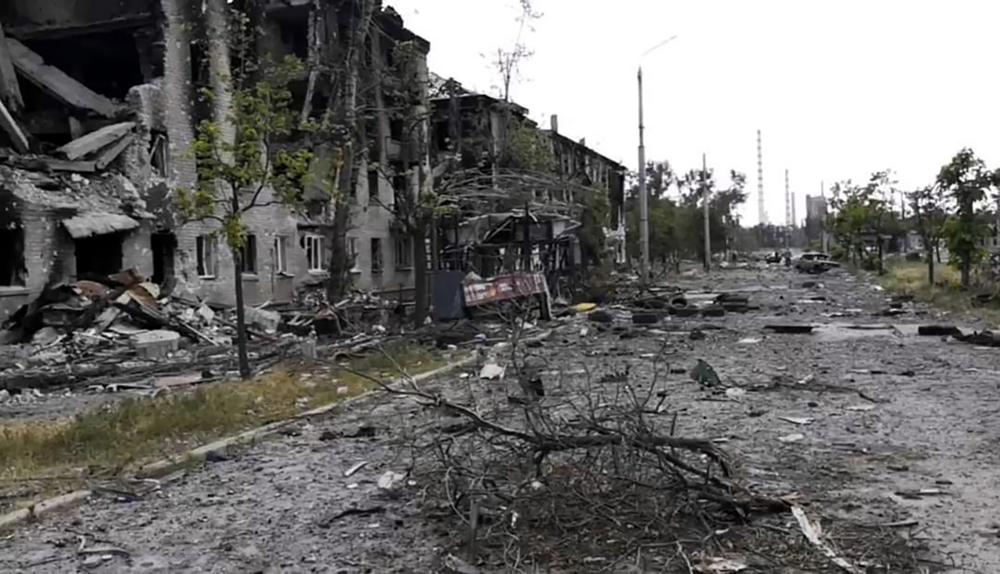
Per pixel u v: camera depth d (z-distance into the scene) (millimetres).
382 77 31766
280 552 6137
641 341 19906
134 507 7449
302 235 31734
